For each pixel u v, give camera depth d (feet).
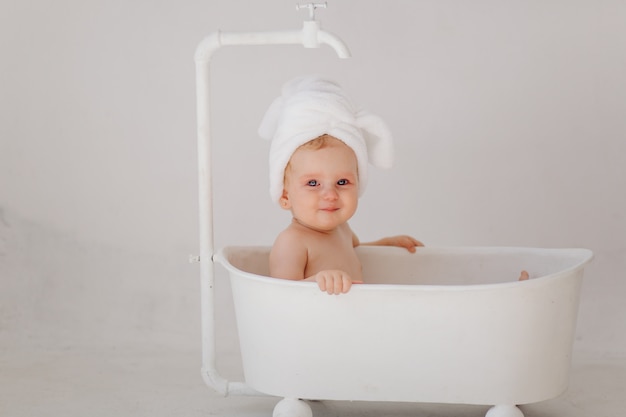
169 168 8.34
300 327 5.77
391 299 5.63
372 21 8.09
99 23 8.20
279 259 6.26
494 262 6.76
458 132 8.18
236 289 6.02
